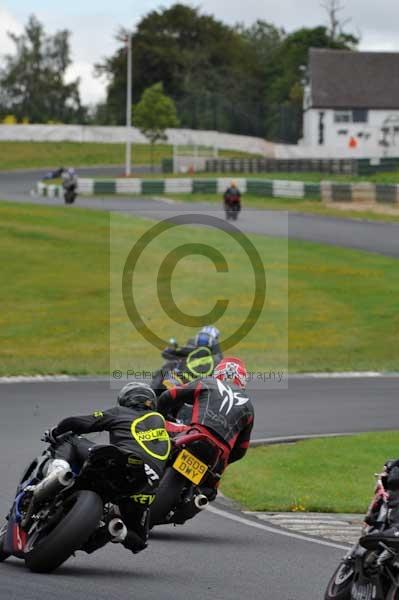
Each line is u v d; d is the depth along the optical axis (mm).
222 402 33500
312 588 27188
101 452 26875
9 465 45469
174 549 31938
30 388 72000
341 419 62688
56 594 24703
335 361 90312
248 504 40250
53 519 27438
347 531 36031
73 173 197625
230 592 26203
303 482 44750
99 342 95812
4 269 127750
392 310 111938
